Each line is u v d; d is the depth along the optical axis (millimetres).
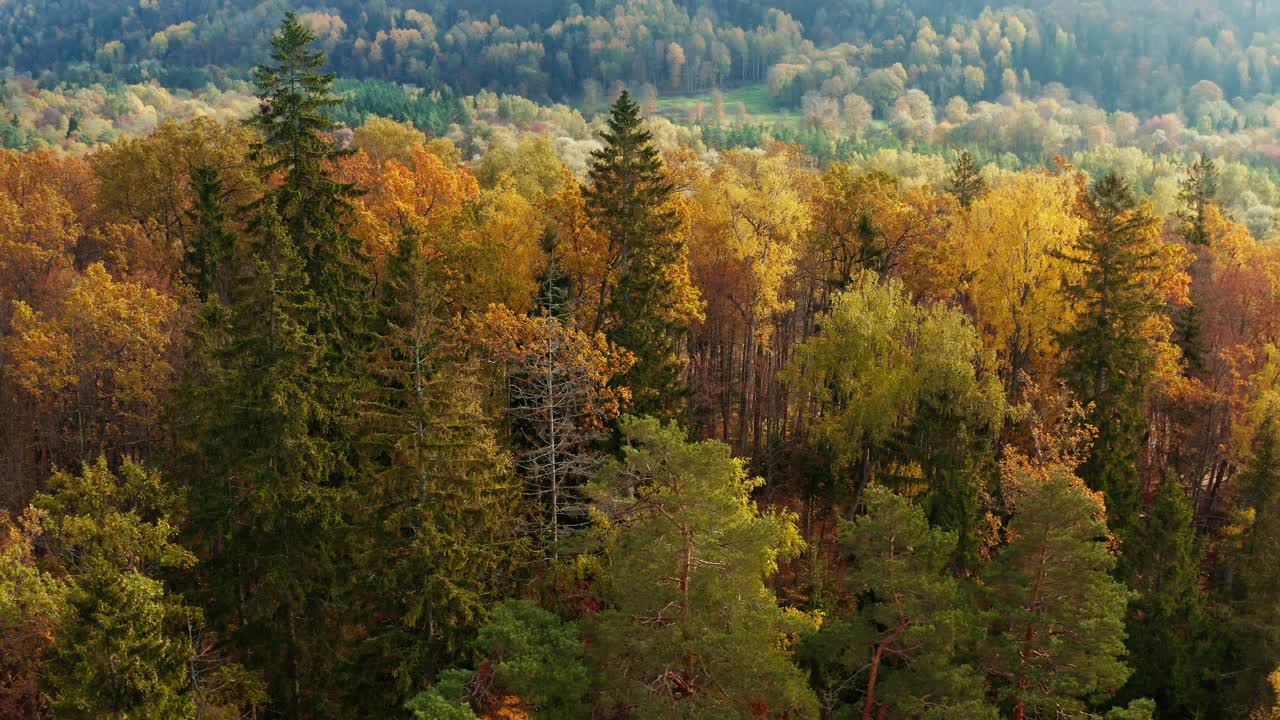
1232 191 140375
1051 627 32500
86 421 42469
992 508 45500
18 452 40781
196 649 30984
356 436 35656
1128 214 54312
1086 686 31234
